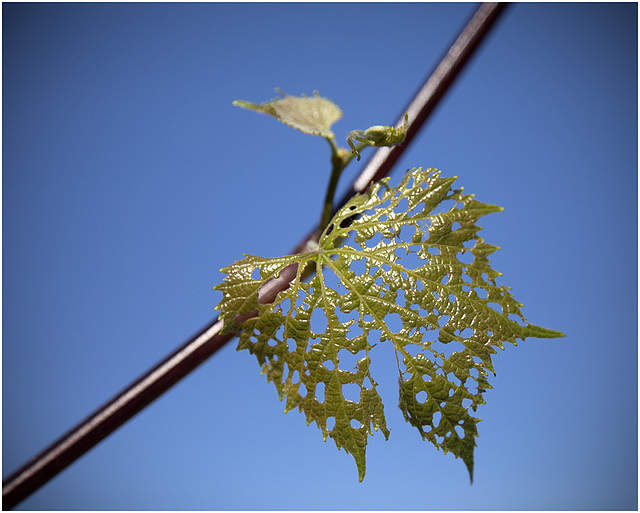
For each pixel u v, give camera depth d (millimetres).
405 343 322
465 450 318
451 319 320
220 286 321
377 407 321
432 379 320
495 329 318
